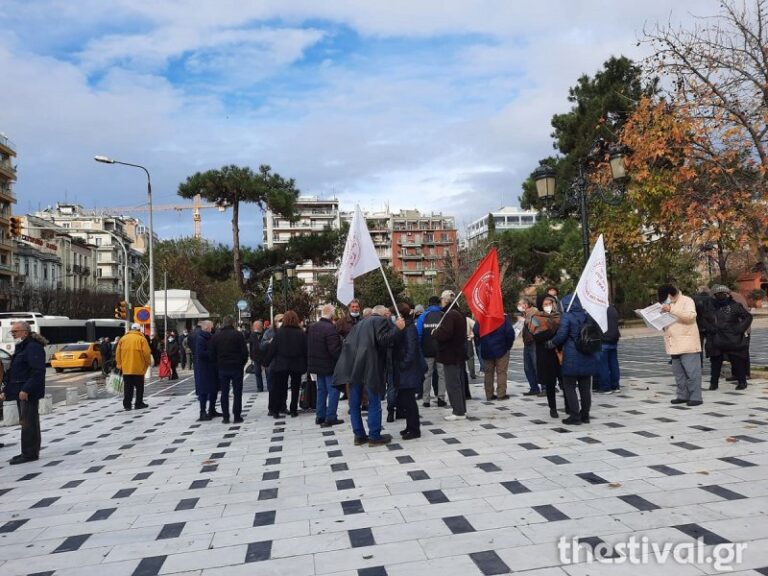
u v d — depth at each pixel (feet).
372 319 23.84
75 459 25.08
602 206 50.37
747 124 33.35
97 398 52.21
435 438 23.88
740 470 16.63
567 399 24.86
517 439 22.65
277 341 32.45
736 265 75.41
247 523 15.10
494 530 13.35
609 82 96.07
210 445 26.03
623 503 14.56
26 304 179.32
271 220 334.44
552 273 108.17
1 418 37.09
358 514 15.15
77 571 12.67
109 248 290.35
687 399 27.50
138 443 27.81
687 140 34.55
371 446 23.29
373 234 348.79
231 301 155.63
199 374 33.58
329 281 187.93
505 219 374.22
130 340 41.04
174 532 14.78
